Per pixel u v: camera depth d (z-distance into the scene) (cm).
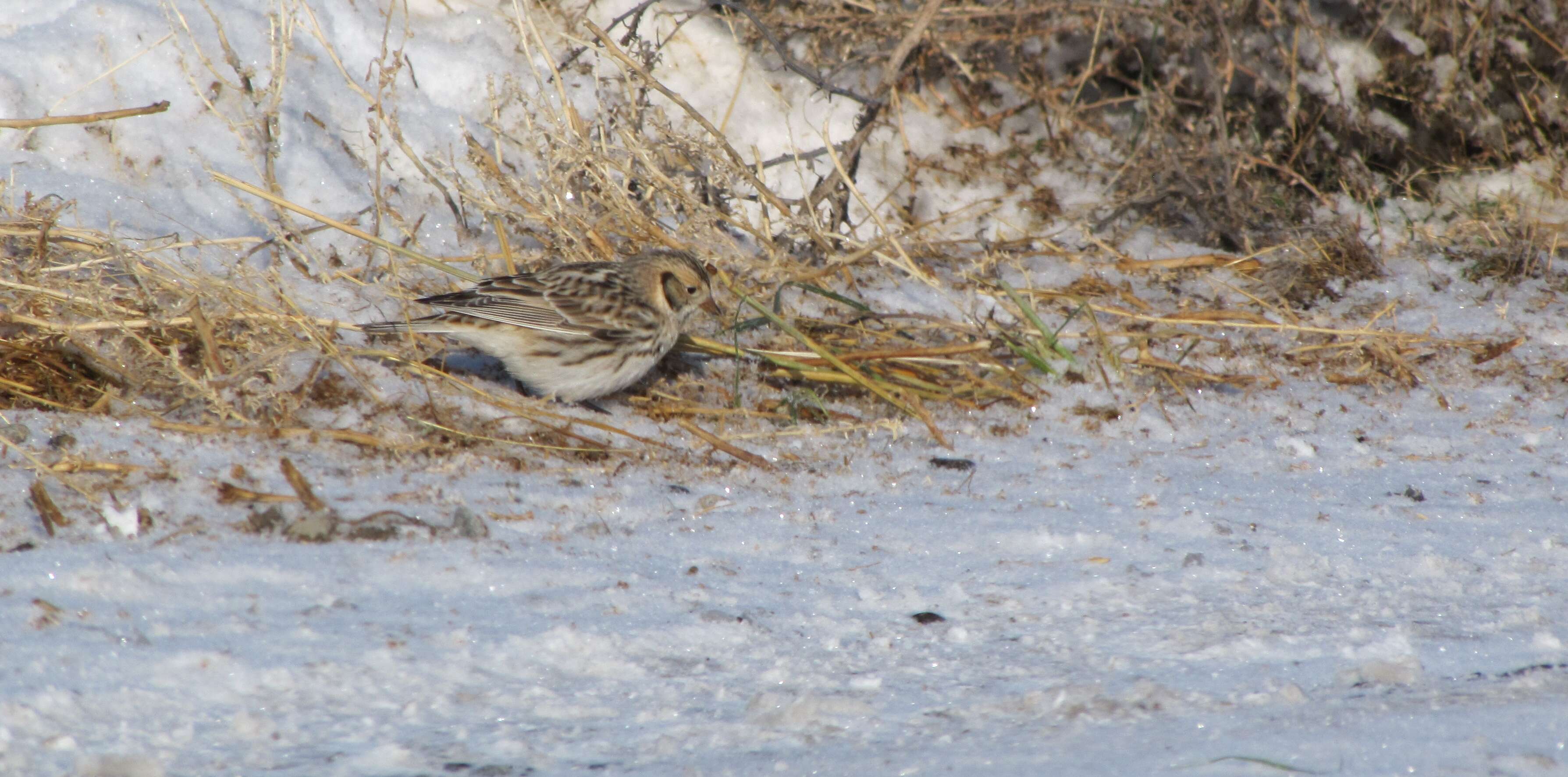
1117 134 1747
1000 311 1405
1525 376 1342
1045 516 934
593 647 678
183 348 1073
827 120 1414
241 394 1003
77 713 564
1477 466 1100
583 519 883
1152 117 1664
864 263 1464
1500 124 1834
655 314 1116
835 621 739
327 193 1370
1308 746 536
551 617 714
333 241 1303
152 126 1359
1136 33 1738
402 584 749
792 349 1258
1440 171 1822
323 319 1154
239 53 1433
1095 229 1625
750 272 1361
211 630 662
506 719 594
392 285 1232
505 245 1292
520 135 1487
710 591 770
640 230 1354
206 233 1281
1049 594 787
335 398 1038
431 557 781
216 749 548
